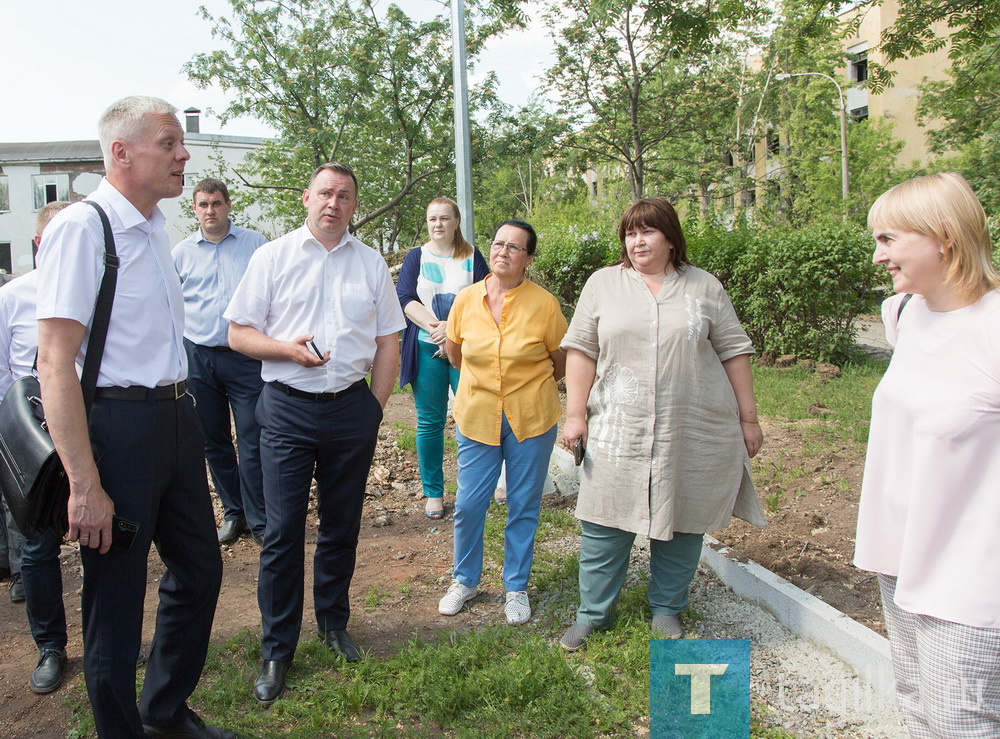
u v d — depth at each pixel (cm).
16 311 326
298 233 332
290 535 318
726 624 371
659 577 363
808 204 2739
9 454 231
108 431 241
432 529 504
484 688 309
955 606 210
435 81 2116
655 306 340
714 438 340
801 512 503
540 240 1374
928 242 218
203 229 470
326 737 287
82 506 227
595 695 312
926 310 229
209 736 277
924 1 802
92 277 235
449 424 721
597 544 351
